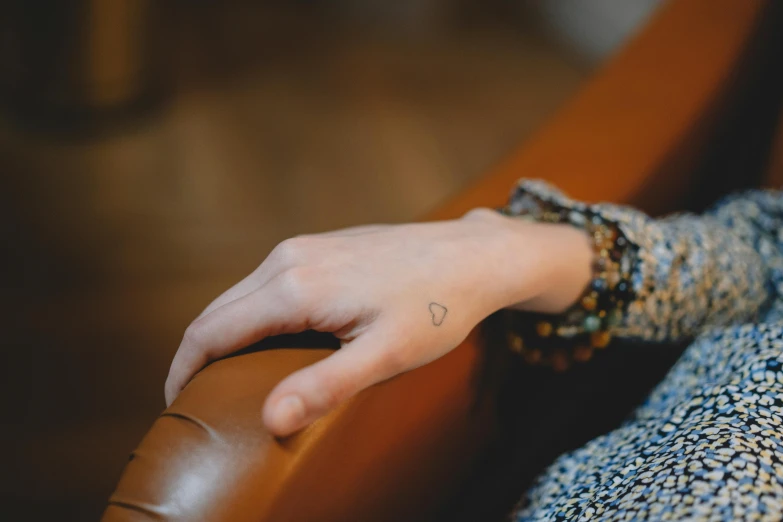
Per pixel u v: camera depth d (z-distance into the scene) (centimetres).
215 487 44
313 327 47
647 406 57
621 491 48
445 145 188
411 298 48
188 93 191
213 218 152
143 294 132
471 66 225
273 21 233
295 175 169
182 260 140
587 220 56
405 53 228
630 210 58
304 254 48
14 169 157
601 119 70
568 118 71
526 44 240
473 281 50
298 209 159
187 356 47
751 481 45
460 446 55
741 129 83
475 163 183
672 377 57
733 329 56
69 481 102
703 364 56
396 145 185
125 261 138
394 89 210
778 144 82
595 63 231
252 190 162
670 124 70
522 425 60
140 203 153
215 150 172
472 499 59
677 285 57
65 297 129
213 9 232
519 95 214
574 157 66
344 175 171
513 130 198
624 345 63
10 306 126
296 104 195
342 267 48
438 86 214
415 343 47
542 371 60
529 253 53
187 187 160
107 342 122
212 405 45
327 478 46
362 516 49
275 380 46
